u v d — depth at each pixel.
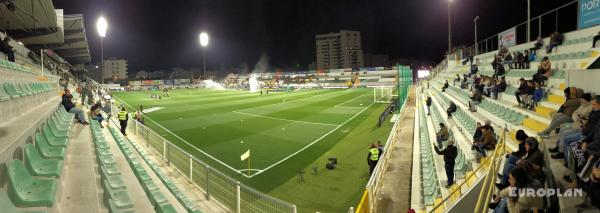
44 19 32.16
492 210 6.73
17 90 9.55
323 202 11.39
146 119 30.41
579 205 5.07
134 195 7.39
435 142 14.74
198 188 11.30
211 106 40.50
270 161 16.19
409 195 10.88
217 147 19.19
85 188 6.07
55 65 42.28
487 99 17.53
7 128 6.27
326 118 29.31
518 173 5.52
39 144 6.83
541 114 11.82
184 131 24.25
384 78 75.94
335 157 16.36
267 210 8.98
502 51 23.83
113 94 68.44
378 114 30.97
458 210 7.55
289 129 24.36
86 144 10.20
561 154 7.13
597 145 5.61
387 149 13.66
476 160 10.21
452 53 44.06
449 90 28.41
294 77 88.94
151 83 99.25
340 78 80.38
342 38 158.25
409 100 39.09
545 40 20.11
